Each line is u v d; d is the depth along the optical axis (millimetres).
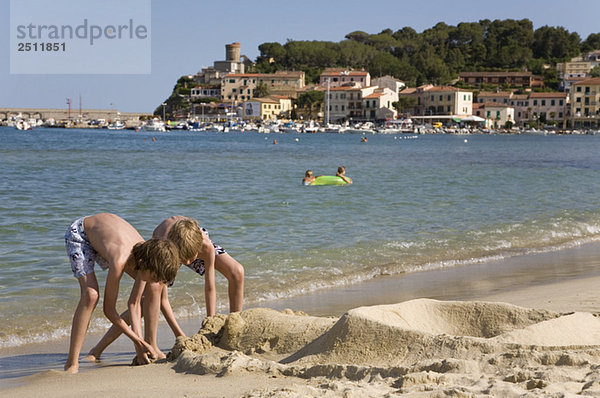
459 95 156500
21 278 9289
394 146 76625
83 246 5559
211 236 12938
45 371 5516
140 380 4879
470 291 9125
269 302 8469
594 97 150250
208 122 169000
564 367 4223
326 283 9609
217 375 4793
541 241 13617
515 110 161500
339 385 4051
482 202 19766
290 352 5246
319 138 109375
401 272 10516
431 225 15031
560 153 60875
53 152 49719
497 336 4766
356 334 4906
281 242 12508
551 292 8805
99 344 6035
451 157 51625
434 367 4344
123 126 163625
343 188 23750
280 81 182625
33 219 14867
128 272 5727
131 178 27234
